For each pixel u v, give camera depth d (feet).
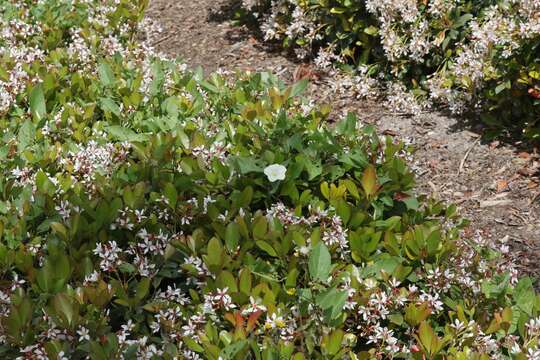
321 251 12.19
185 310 12.10
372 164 14.71
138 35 28.89
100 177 14.78
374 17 24.30
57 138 17.49
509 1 20.58
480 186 19.60
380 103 23.82
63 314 11.14
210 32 29.30
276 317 11.43
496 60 20.54
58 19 23.81
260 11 29.12
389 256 12.92
